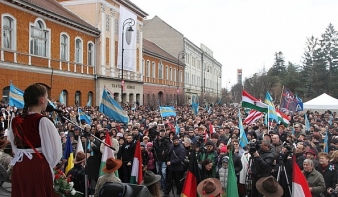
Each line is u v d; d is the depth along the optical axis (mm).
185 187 6945
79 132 11555
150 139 14039
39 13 28875
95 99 38125
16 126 3531
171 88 66250
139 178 8406
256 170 8617
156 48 65938
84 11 38500
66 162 9453
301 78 74375
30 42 28031
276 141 10633
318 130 15750
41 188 3479
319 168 8617
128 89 44719
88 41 37031
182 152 10836
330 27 72438
